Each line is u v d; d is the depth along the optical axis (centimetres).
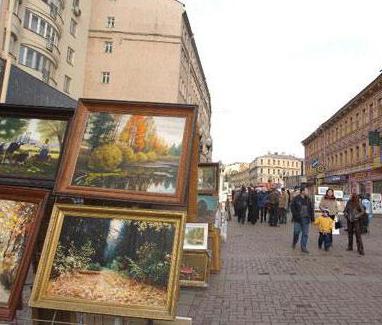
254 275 784
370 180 3812
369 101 3903
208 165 848
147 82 3747
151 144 366
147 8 3834
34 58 2820
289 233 1597
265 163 14400
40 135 408
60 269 318
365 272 816
